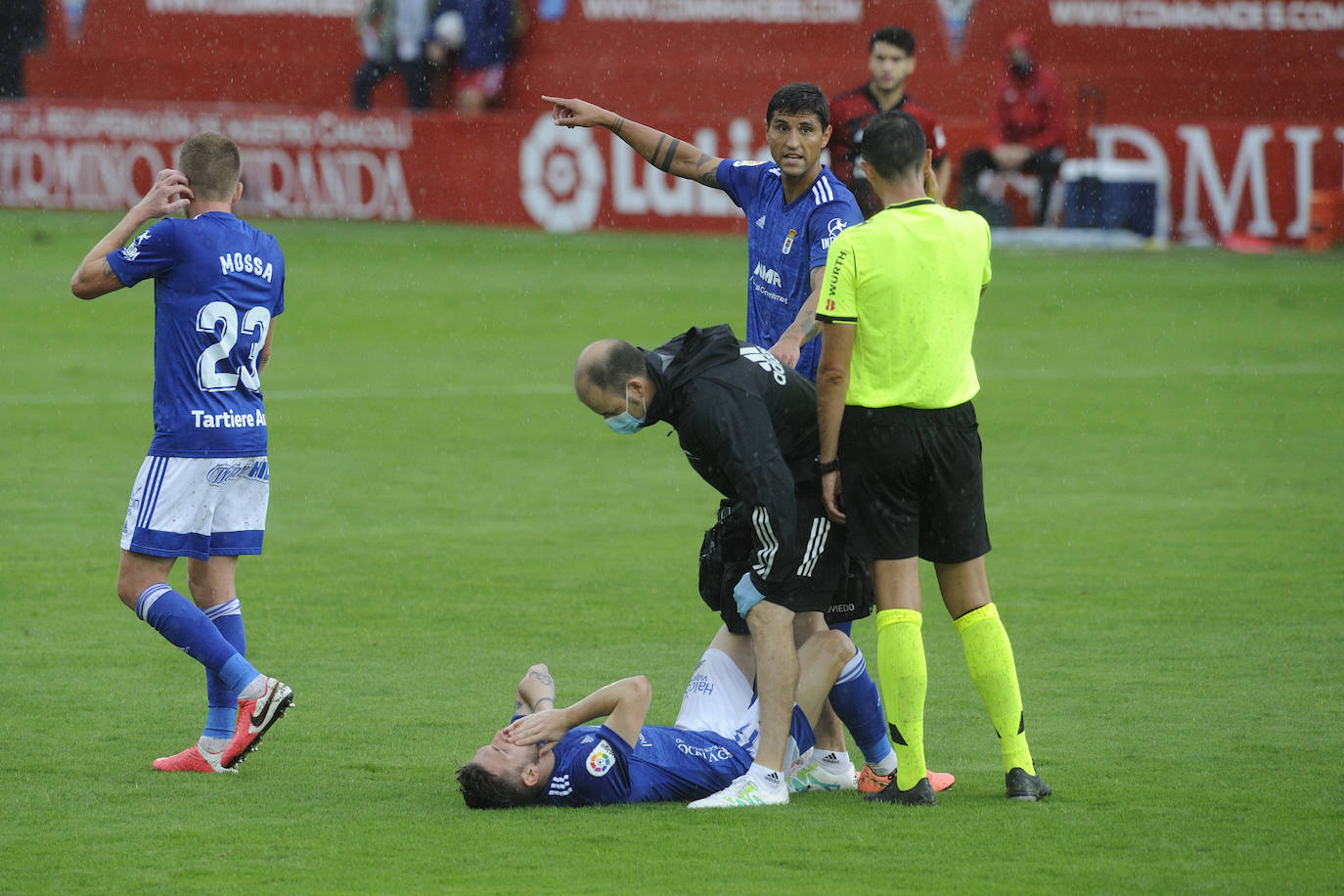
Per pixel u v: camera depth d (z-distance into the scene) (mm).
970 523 17891
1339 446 43125
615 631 25891
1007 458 41656
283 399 48812
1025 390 51406
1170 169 83562
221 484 19812
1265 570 30000
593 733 17750
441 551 31531
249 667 18859
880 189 18016
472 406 48219
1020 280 72500
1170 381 52875
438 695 22281
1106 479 38969
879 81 31578
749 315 21953
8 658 23922
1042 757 19453
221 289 19641
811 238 20750
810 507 17969
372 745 20016
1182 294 69750
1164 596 28125
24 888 14812
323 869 15367
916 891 14688
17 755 19453
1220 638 25344
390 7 93938
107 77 103250
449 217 88375
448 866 15445
